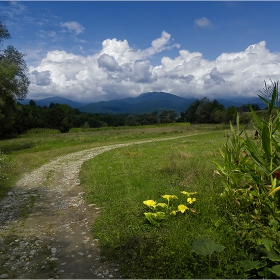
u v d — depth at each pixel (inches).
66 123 3467.0
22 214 305.7
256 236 185.9
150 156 682.2
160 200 297.4
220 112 3425.2
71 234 242.7
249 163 235.0
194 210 241.3
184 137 1536.7
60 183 458.6
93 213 294.7
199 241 173.3
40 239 235.1
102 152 893.2
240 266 161.2
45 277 176.4
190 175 377.7
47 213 306.3
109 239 220.2
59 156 828.0
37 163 676.1
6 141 1565.0
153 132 1897.1
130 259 187.5
